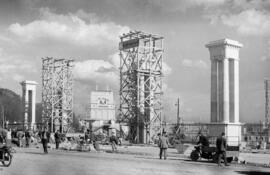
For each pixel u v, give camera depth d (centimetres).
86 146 4431
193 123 5375
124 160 3066
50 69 8244
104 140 6134
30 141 5191
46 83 8212
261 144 4950
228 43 4681
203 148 3092
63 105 8119
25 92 9588
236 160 3061
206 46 4862
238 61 4831
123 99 6109
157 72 6078
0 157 2452
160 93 6034
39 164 2648
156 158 3322
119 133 6738
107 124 7944
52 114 7994
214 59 4806
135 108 5928
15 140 5141
